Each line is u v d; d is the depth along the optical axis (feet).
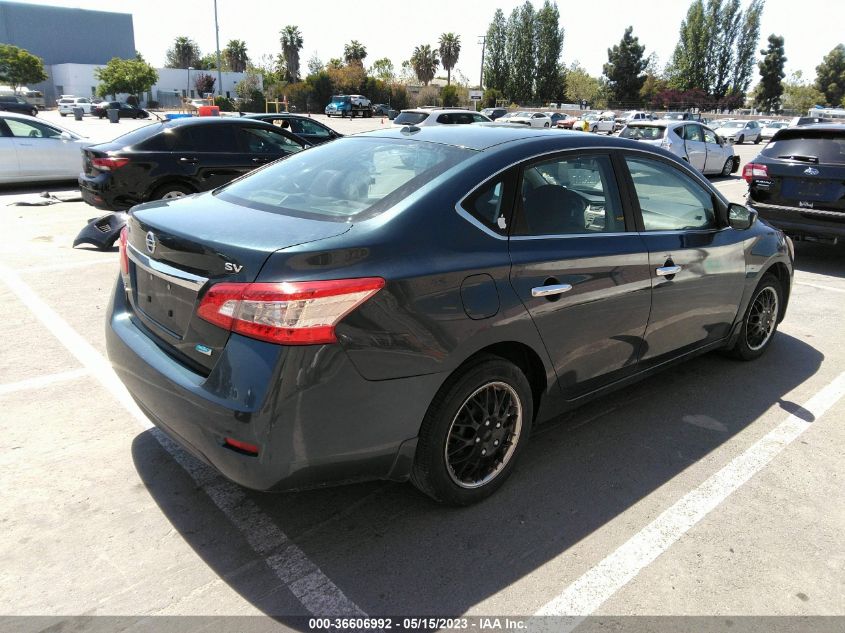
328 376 7.36
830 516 9.67
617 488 10.22
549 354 9.73
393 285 7.75
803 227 24.50
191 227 8.40
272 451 7.31
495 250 8.89
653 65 319.06
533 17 274.77
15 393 12.75
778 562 8.63
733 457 11.27
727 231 13.48
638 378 12.05
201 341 7.92
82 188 29.19
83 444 10.97
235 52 333.01
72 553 8.36
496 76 284.61
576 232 10.18
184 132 29.19
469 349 8.45
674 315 12.06
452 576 8.16
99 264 22.70
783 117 234.17
